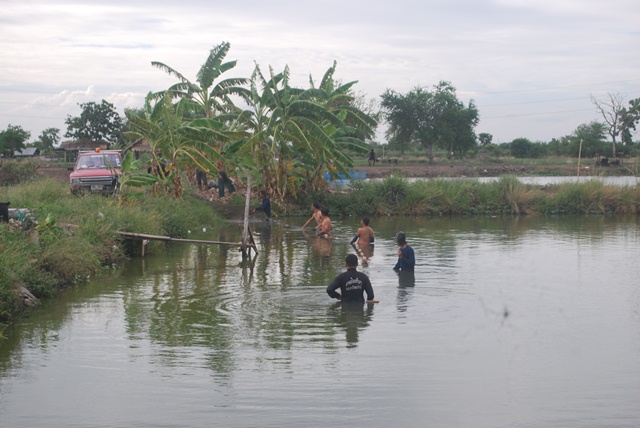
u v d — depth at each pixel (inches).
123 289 525.0
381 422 265.6
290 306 465.4
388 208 1212.5
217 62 1170.6
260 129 1098.1
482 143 4279.0
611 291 517.0
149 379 315.3
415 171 2637.8
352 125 1277.1
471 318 432.5
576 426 262.8
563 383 311.3
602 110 3277.6
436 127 3016.7
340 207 1211.2
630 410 279.0
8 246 497.0
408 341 379.6
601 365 338.0
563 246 776.9
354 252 727.1
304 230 951.0
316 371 326.6
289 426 261.3
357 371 327.0
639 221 1102.4
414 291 513.3
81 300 486.0
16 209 605.3
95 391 299.9
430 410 278.2
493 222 1087.0
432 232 932.6
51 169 1665.8
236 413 274.1
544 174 2674.7
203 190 1198.9
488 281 553.6
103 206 743.1
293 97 1080.8
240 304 471.5
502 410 278.4
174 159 955.3
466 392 299.1
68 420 267.7
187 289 524.4
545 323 420.5
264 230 954.1
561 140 4082.2
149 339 384.2
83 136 2704.2
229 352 358.3
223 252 731.4
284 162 1125.7
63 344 374.6
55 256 534.9
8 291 441.1
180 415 272.2
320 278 570.6
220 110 1201.4
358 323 419.2
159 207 850.8
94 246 616.4
